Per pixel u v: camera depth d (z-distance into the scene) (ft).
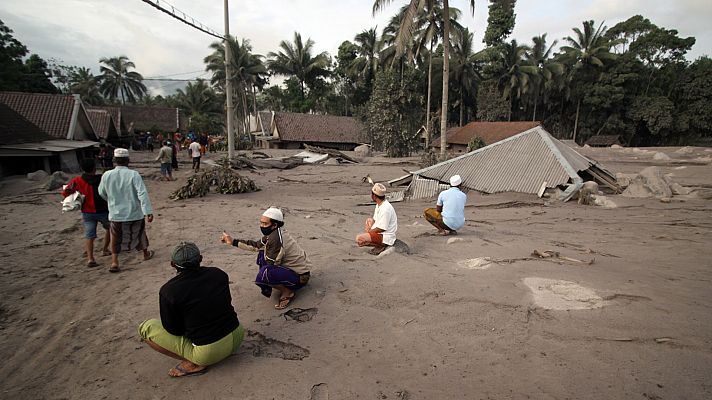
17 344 13.41
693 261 18.97
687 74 160.86
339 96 205.98
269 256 14.43
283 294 15.10
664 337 11.29
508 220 31.86
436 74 156.15
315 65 174.60
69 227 29.48
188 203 41.45
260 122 171.94
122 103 250.78
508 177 44.29
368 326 13.15
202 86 226.58
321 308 14.57
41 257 22.68
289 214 35.32
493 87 156.76
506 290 14.97
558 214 33.73
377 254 20.36
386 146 121.19
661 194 40.55
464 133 134.82
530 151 45.80
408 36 66.69
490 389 9.72
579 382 9.68
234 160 76.64
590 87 161.27
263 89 194.90
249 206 39.52
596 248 21.98
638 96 162.81
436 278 16.40
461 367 10.68
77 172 68.59
